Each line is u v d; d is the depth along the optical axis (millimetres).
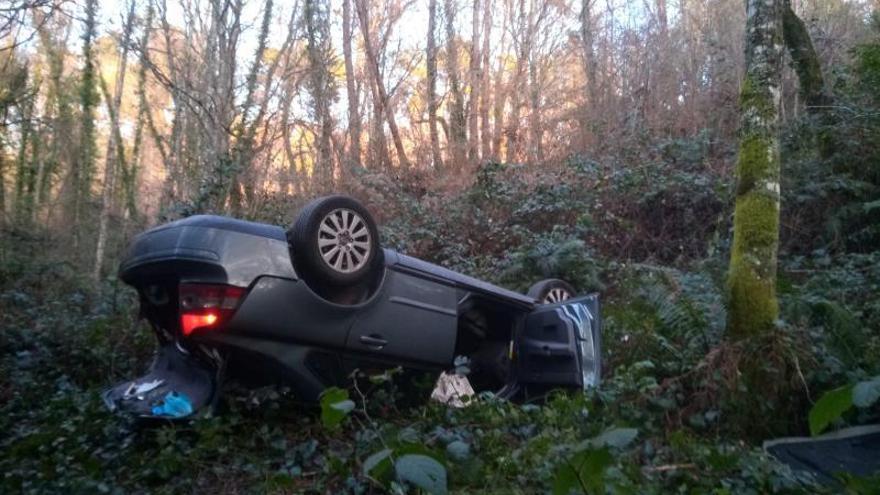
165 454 5082
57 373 7633
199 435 5309
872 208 9953
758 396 5965
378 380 5109
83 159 17359
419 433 5098
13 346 8312
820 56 14836
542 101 21609
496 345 7168
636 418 5695
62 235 16141
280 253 5355
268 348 5293
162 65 19391
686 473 4730
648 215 11891
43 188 17484
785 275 9258
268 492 4676
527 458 4734
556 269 9539
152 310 5680
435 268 6371
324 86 18047
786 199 10773
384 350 5836
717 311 6938
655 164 12477
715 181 11758
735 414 5910
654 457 5066
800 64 12172
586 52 20469
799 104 13422
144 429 5551
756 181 6648
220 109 14742
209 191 11078
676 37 18641
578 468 2820
